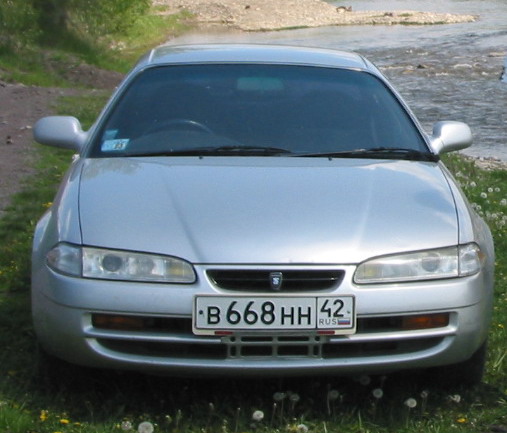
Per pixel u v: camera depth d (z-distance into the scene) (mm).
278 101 5426
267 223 4195
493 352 5023
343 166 4859
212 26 49500
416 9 60094
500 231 7586
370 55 33781
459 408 4457
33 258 4445
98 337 4098
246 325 4023
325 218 4250
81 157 5121
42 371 4500
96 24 27312
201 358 4090
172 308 4027
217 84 5551
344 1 68875
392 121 5391
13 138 11992
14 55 21828
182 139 5133
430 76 26953
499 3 64438
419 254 4168
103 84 21328
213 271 4051
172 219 4246
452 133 5527
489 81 25375
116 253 4121
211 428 4168
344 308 4039
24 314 5621
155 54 5980
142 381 4641
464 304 4191
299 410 4371
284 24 51062
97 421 4227
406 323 4129
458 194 4703
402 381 4688
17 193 8805
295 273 4055
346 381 4664
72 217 4355
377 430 4203
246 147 5070
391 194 4512
